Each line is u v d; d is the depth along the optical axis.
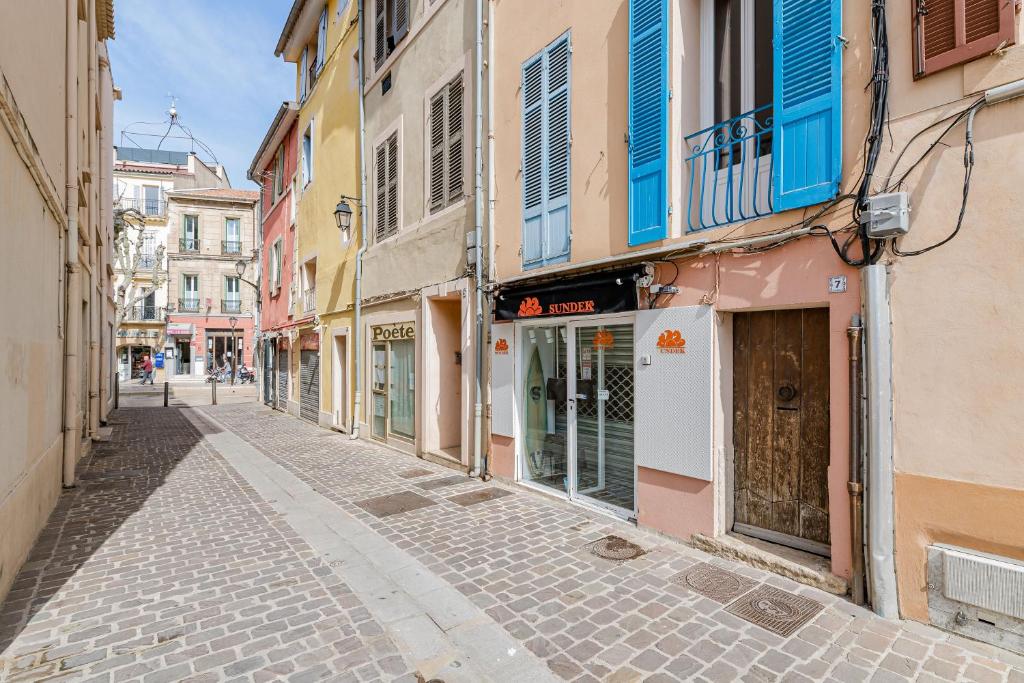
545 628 3.38
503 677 2.90
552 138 6.23
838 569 3.73
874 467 3.45
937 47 3.21
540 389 6.75
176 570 4.36
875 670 2.87
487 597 3.81
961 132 3.15
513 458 6.89
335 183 13.02
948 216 3.20
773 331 4.45
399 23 9.88
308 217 15.04
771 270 4.07
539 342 6.76
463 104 7.95
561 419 6.42
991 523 3.04
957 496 3.16
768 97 4.52
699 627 3.34
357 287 11.33
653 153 4.90
